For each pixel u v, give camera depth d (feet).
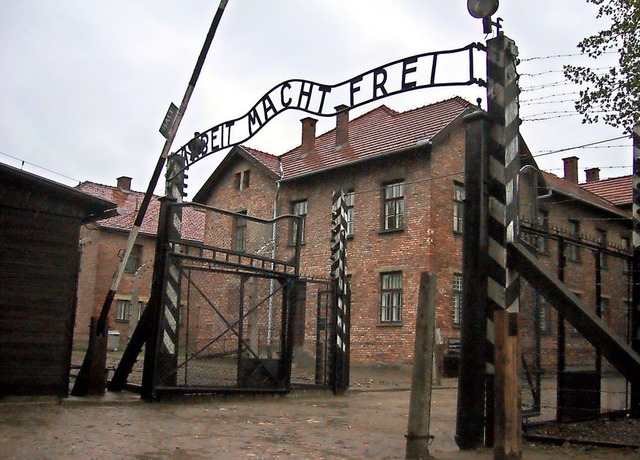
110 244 113.80
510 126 22.58
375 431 25.80
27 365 28.32
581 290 29.73
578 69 46.75
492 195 22.29
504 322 17.74
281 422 27.14
